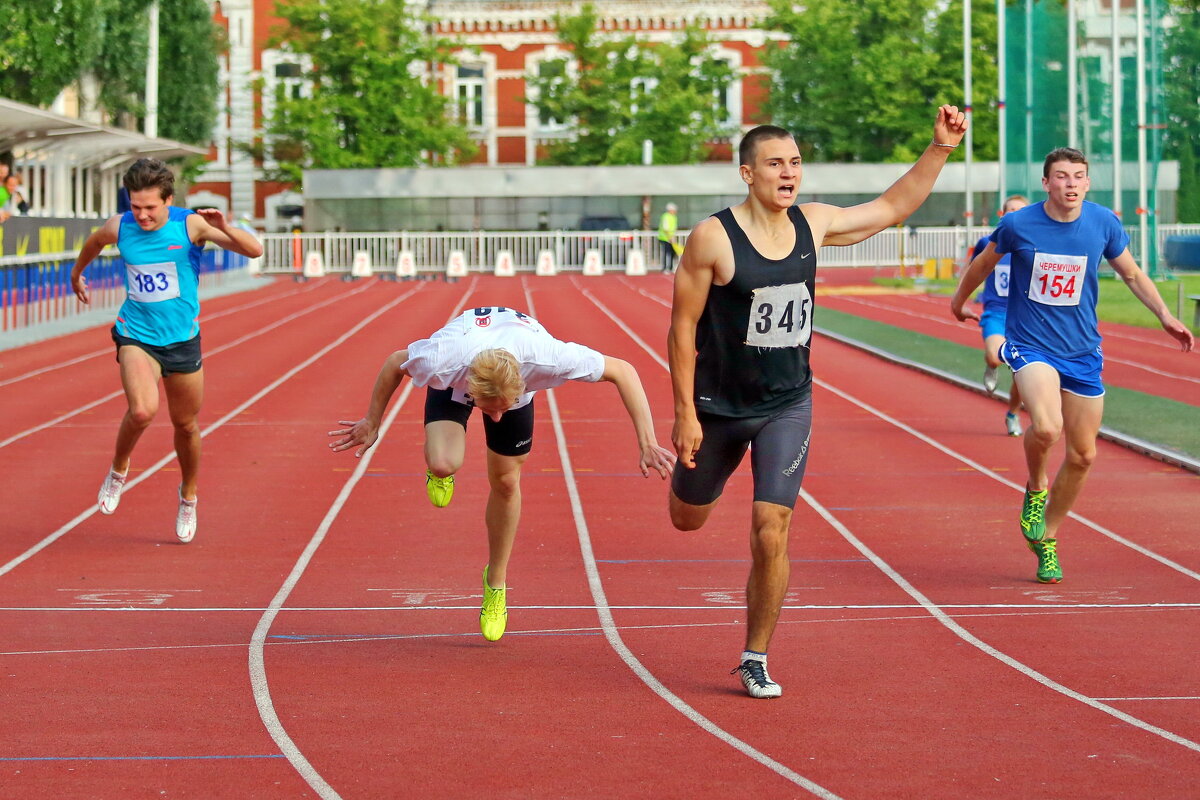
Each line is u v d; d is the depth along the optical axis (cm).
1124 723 781
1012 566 1218
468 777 695
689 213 7256
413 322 3938
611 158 7688
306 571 1210
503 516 948
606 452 1845
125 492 1570
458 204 7275
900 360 2852
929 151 859
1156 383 2470
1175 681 865
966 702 824
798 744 748
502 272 6631
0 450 1844
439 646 970
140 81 5838
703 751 736
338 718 796
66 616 1053
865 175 7300
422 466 1745
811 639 980
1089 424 1137
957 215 7288
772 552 828
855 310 4306
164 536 1352
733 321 834
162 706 820
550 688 859
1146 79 4866
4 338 3288
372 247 6744
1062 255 1135
